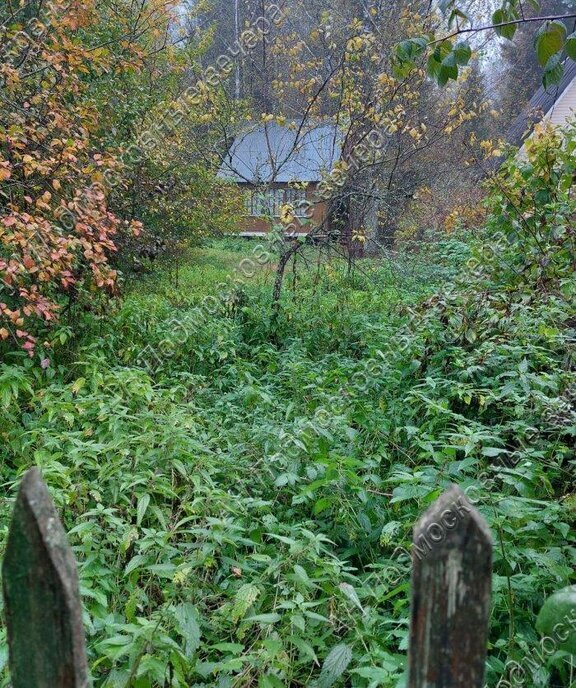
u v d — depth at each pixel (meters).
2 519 2.61
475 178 13.22
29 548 0.88
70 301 4.93
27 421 3.73
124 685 1.78
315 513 2.83
